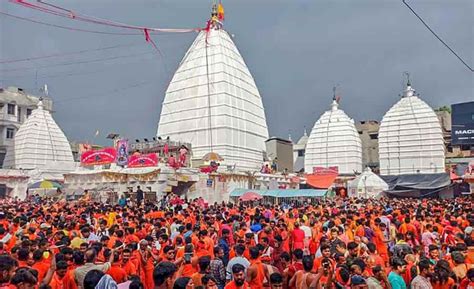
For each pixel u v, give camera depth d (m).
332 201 39.09
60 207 24.69
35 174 58.34
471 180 43.81
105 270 8.76
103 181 42.28
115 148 43.06
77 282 8.34
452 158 71.56
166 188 40.16
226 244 12.83
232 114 60.78
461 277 9.19
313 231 14.84
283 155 70.94
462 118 61.94
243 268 8.23
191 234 12.84
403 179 59.16
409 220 15.67
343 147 77.88
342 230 13.91
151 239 11.88
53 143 72.00
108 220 18.20
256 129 65.88
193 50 66.06
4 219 16.56
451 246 11.82
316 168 61.25
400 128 71.12
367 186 56.28
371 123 90.69
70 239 12.11
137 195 36.53
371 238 13.95
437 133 68.25
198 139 60.56
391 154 71.50
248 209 24.25
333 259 9.81
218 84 61.50
